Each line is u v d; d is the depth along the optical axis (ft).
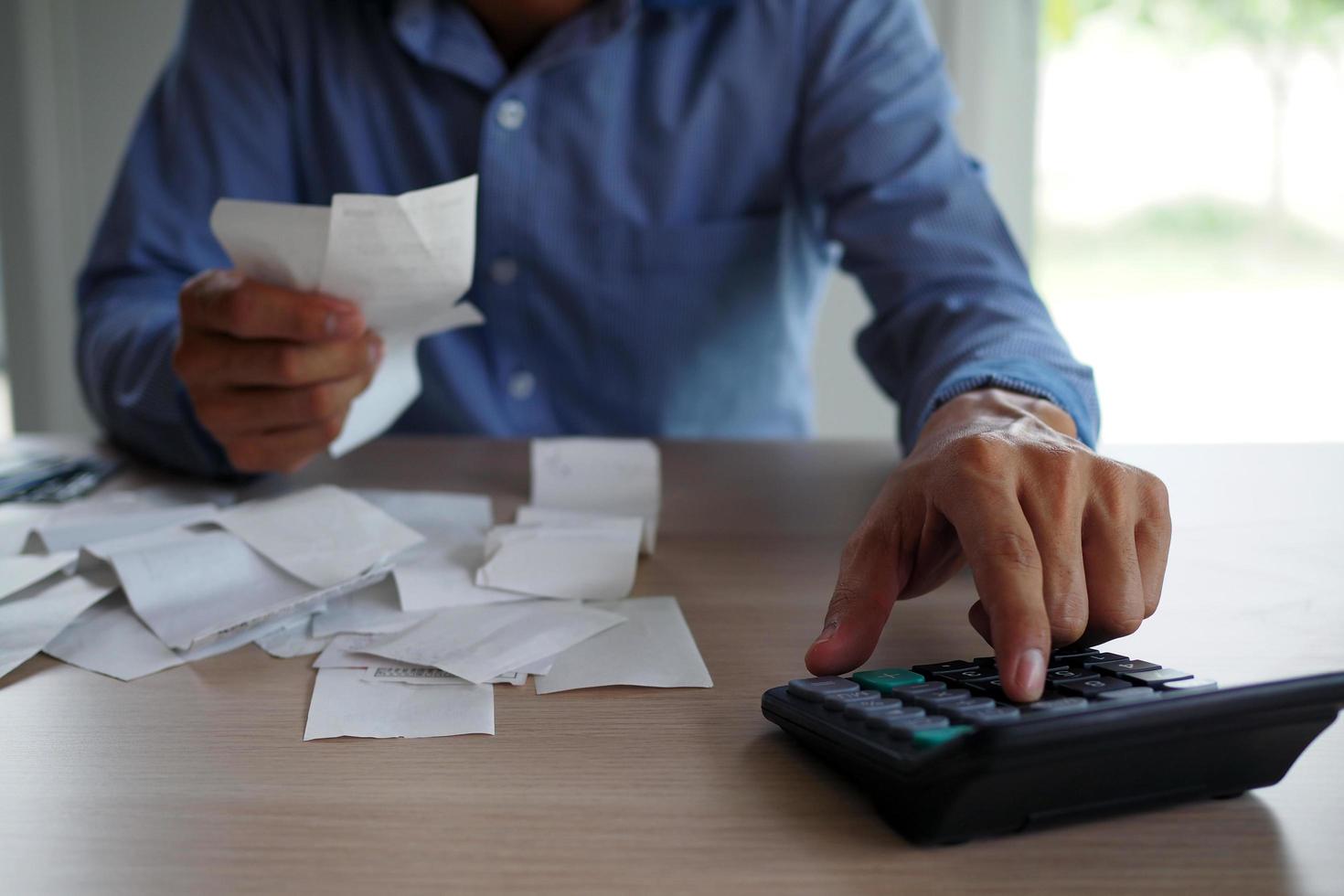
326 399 2.23
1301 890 0.92
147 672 1.46
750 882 0.93
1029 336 2.38
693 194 3.74
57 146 6.75
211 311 2.11
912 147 3.39
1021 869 0.95
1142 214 8.07
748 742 1.22
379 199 1.81
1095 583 1.37
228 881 0.94
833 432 6.81
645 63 3.66
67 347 7.01
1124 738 0.99
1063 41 7.33
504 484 2.59
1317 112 7.78
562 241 3.65
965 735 0.98
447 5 3.56
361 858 0.98
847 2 3.62
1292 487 2.50
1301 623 1.62
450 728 1.27
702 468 2.80
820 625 1.63
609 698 1.36
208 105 3.60
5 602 1.69
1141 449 2.93
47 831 1.03
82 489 2.54
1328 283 8.23
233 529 1.86
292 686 1.41
